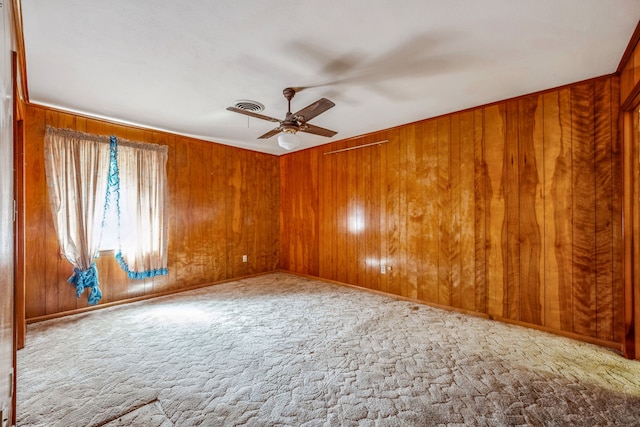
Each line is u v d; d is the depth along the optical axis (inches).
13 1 58.2
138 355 94.0
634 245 91.6
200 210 180.2
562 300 108.8
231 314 131.4
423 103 124.8
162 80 101.9
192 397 73.1
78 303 133.5
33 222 122.7
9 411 54.4
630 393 74.2
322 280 195.2
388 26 74.3
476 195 129.5
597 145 102.3
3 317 44.9
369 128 160.4
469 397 73.1
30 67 92.4
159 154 159.6
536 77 102.0
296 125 102.3
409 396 73.5
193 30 75.3
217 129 158.9
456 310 134.7
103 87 107.3
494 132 124.4
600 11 69.0
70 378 81.0
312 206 202.7
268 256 219.1
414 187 149.3
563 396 73.4
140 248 150.9
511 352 95.7
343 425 63.8
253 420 65.2
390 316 128.5
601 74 100.0
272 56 87.6
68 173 128.8
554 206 110.8
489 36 78.6
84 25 72.7
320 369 85.7
